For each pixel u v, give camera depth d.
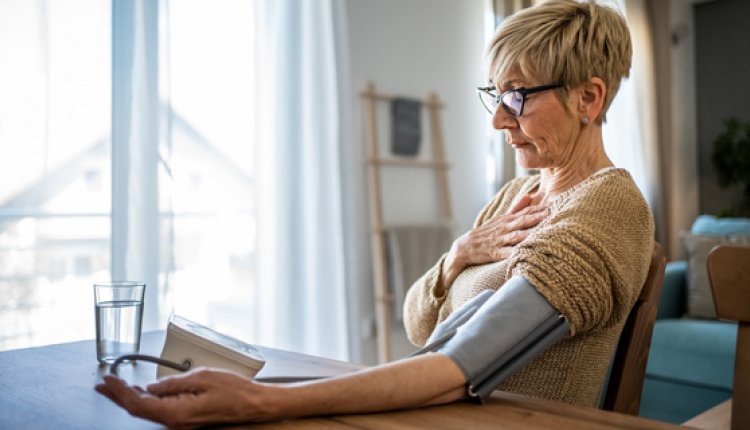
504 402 0.77
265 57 2.62
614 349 1.00
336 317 2.78
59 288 2.07
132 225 2.15
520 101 1.07
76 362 1.02
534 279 0.84
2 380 0.90
